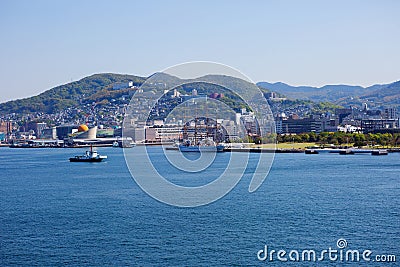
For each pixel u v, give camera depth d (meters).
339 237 60.72
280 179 121.31
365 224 67.38
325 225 67.00
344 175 130.75
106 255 54.75
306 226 66.50
